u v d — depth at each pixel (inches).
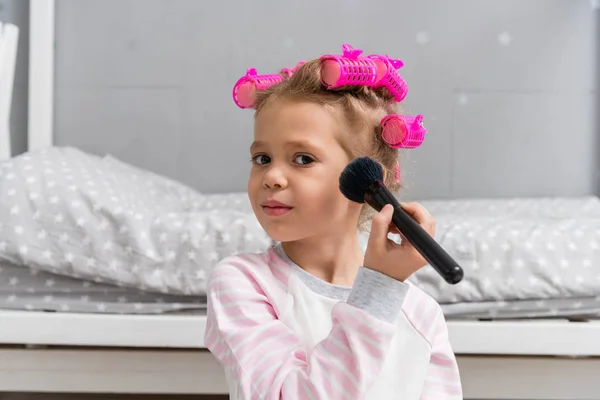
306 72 28.8
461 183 79.7
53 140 77.4
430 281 45.3
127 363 46.2
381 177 25.6
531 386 46.8
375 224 24.2
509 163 79.9
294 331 27.5
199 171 78.7
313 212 27.7
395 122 29.0
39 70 74.1
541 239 46.3
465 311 45.6
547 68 79.6
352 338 23.9
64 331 44.2
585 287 45.3
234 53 78.2
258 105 30.6
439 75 79.0
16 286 45.2
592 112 80.0
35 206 44.8
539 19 79.3
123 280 44.4
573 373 46.8
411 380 27.7
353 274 30.0
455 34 79.0
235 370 26.1
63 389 46.0
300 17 78.2
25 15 76.6
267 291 28.6
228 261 29.7
